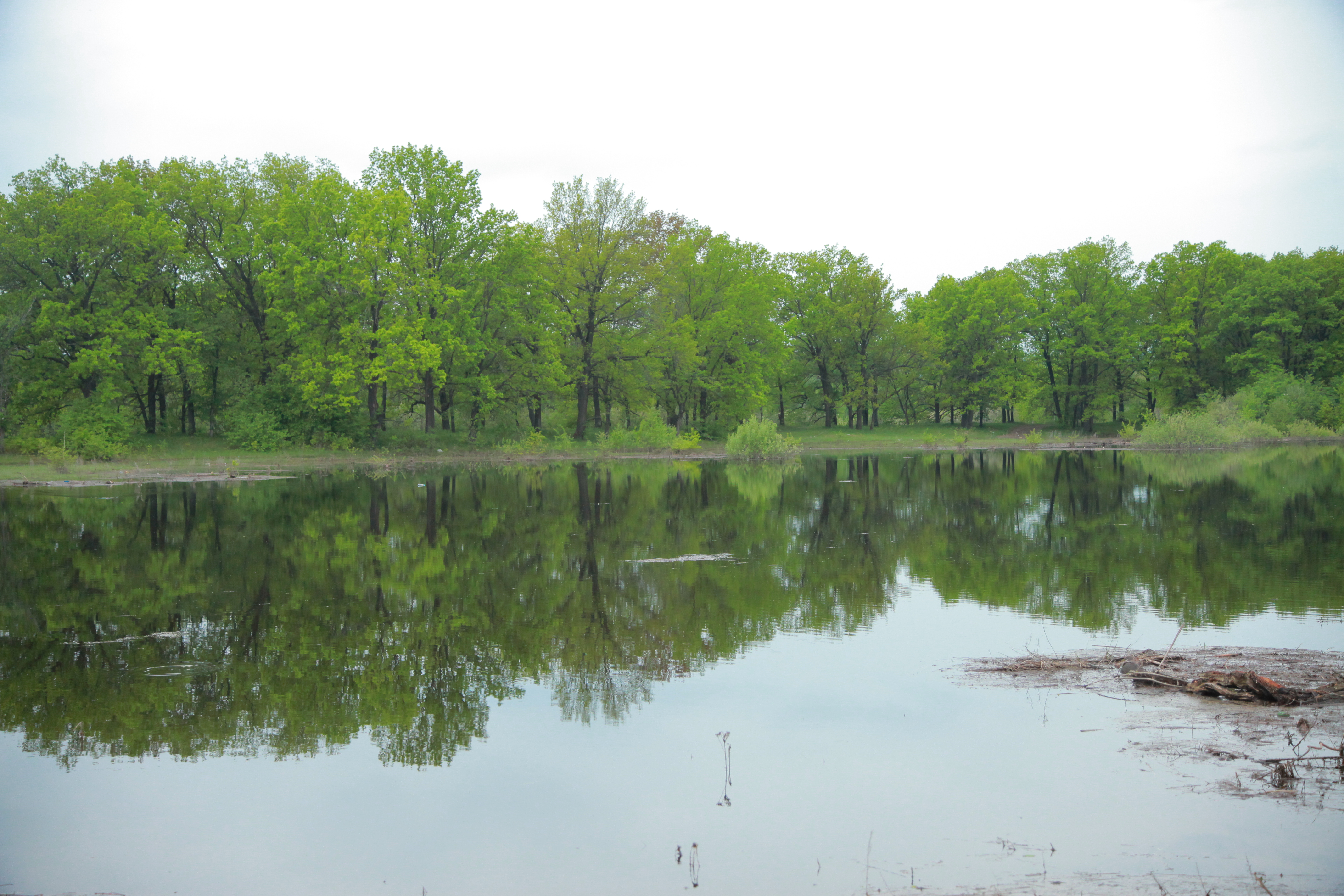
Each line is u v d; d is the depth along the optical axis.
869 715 8.66
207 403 49.66
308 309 45.62
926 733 8.14
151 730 8.66
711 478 36.34
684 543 19.22
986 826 6.41
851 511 24.41
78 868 6.12
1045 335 73.81
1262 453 46.75
